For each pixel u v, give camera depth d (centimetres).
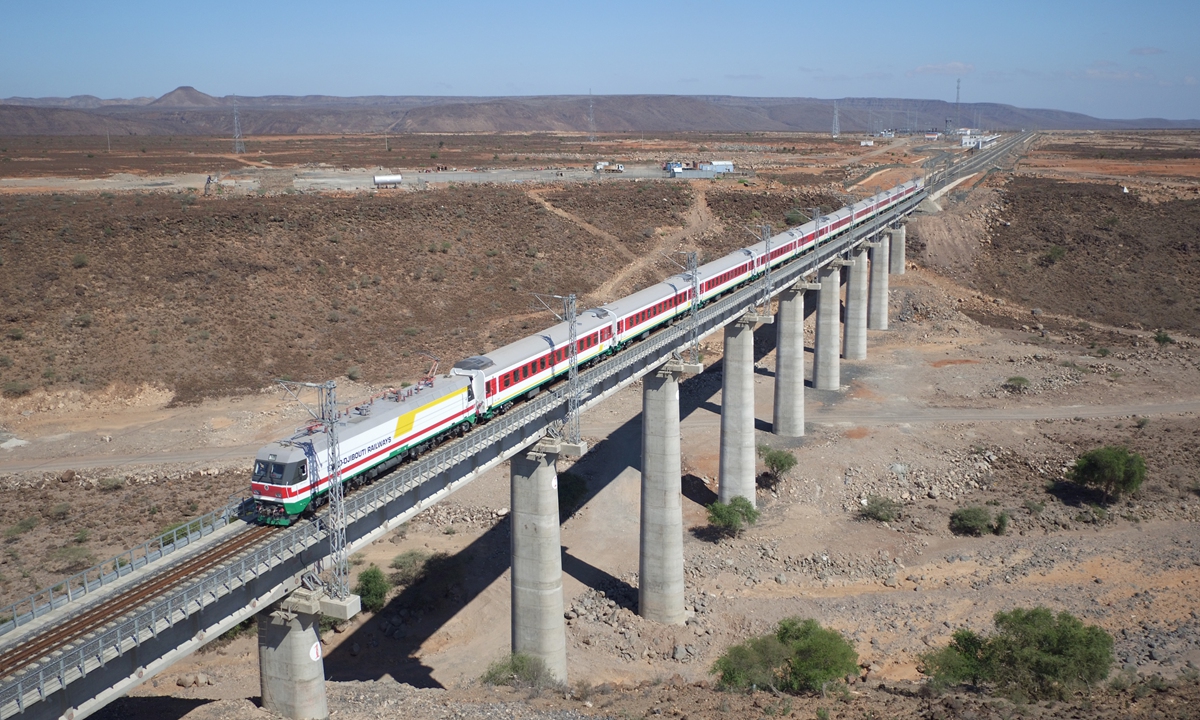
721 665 4775
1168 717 3856
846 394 9756
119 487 7388
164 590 3203
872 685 4556
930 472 7850
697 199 16350
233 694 4709
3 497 7206
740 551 6638
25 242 11038
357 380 9562
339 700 4062
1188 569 6084
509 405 5144
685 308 6644
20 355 9225
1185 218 15562
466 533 6775
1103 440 8369
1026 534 6819
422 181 16975
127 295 10400
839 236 10194
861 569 6388
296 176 18438
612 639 5541
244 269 11319
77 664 2708
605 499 7344
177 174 18962
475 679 4941
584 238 14238
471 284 12312
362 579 5803
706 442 8319
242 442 8262
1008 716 3875
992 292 13575
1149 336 11944
